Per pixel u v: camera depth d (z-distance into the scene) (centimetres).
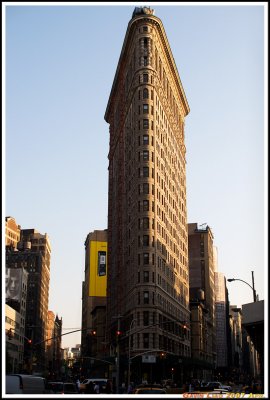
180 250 14312
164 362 10381
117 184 14700
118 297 12988
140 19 12688
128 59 13762
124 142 13800
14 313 15300
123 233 13138
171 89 14688
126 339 11425
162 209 12075
